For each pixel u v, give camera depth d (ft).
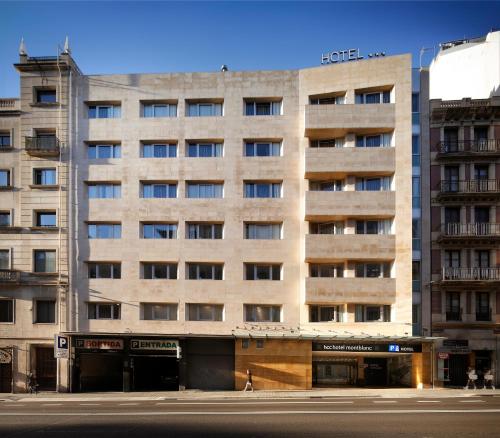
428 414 60.13
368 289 91.40
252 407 67.56
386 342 91.25
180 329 96.27
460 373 94.53
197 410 65.00
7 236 99.30
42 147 99.45
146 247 98.32
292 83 100.32
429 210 95.55
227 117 100.32
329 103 100.12
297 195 98.22
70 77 101.96
